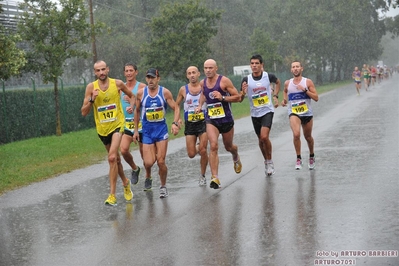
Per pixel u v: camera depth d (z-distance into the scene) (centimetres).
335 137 2856
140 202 1612
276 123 4031
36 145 3609
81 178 2147
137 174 1864
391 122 3419
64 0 4294
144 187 1819
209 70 1705
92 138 3859
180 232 1245
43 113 4600
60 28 4281
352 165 1983
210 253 1075
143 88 1669
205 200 1574
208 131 1708
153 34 6631
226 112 1744
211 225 1289
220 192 1673
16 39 3488
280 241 1123
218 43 11419
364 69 8212
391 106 4753
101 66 1570
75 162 2602
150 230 1282
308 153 2364
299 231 1188
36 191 1919
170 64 6438
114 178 1574
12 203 1733
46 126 4631
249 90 1855
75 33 4512
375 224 1205
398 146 2375
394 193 1500
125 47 8744
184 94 1780
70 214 1523
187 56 6444
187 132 1797
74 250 1164
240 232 1211
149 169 1747
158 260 1055
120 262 1061
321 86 13000
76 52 4416
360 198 1462
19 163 2689
